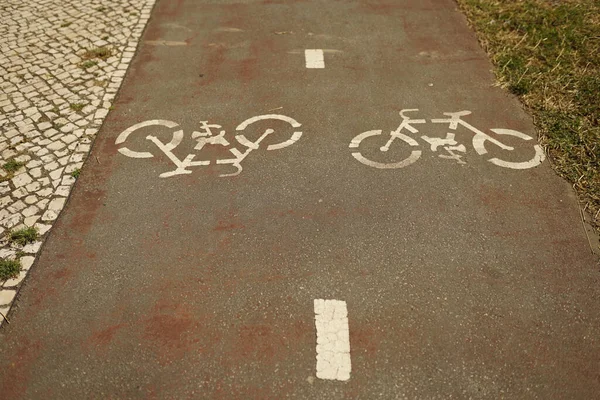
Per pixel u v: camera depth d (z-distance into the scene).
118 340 4.13
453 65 7.50
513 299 4.40
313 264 4.69
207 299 4.41
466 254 4.77
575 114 6.40
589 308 4.34
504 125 6.34
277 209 5.23
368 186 5.49
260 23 8.69
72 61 7.65
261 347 4.07
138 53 7.86
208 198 5.37
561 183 5.51
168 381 3.88
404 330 4.18
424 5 9.14
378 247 4.84
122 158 5.87
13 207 5.26
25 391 3.83
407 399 3.76
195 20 8.80
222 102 6.79
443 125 6.35
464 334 4.15
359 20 8.72
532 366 3.95
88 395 3.81
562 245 4.86
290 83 7.16
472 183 5.52
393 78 7.24
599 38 7.90
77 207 5.27
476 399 3.76
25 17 8.88
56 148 6.01
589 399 3.76
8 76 7.30
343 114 6.56
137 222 5.11
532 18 8.44
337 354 4.02
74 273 4.63
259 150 5.98
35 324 4.24
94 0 9.44
